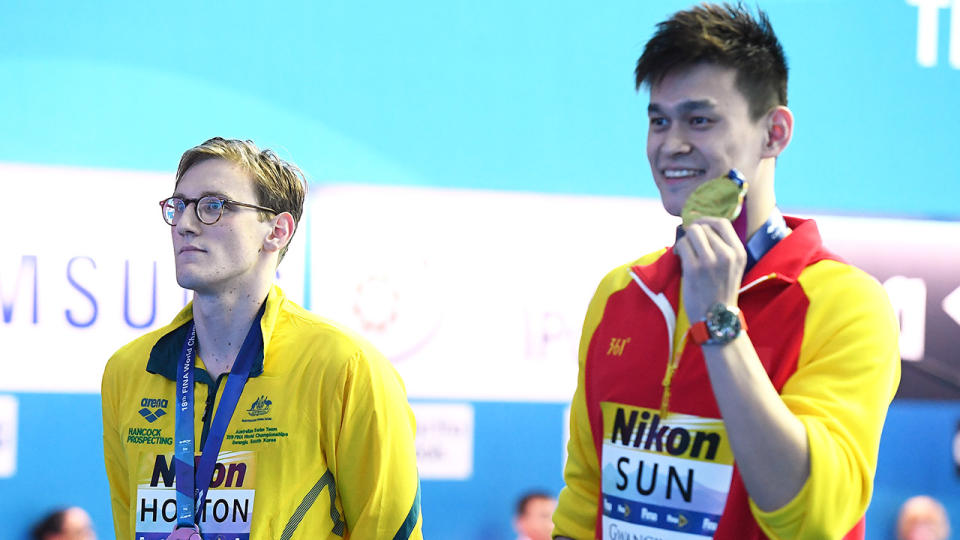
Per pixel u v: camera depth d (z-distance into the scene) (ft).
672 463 15.70
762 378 13.75
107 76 39.81
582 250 43.47
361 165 41.70
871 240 44.73
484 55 42.70
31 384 39.19
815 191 44.24
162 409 21.26
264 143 40.83
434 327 42.29
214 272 20.65
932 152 45.39
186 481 20.39
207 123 40.55
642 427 16.26
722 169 15.17
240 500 20.24
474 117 42.68
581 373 18.57
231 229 20.85
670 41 15.47
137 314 40.24
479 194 42.73
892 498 44.70
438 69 42.34
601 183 43.65
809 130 44.24
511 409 42.96
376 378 21.11
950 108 45.55
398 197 42.06
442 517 42.22
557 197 43.32
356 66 41.65
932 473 44.96
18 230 39.06
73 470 39.58
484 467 42.65
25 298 39.11
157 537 20.57
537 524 42.96
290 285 40.86
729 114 15.07
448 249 42.45
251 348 21.24
